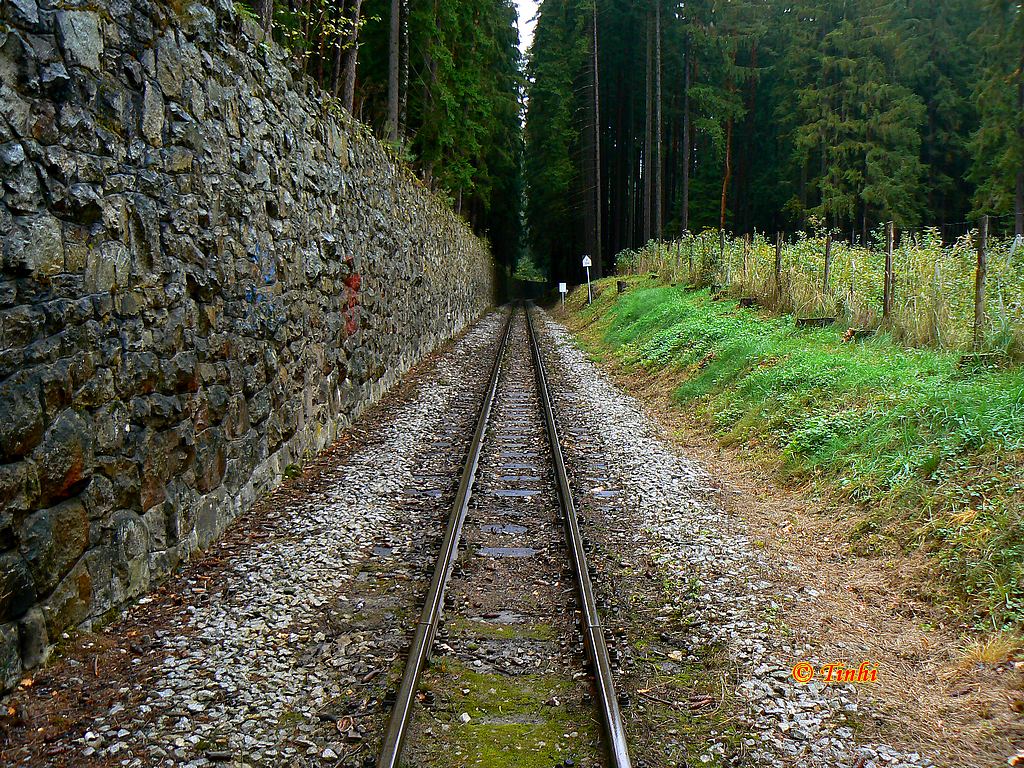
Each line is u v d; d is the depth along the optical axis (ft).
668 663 14.21
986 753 11.35
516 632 15.38
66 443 14.03
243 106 23.08
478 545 20.11
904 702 12.82
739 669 13.85
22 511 12.84
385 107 79.97
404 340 51.62
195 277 19.44
